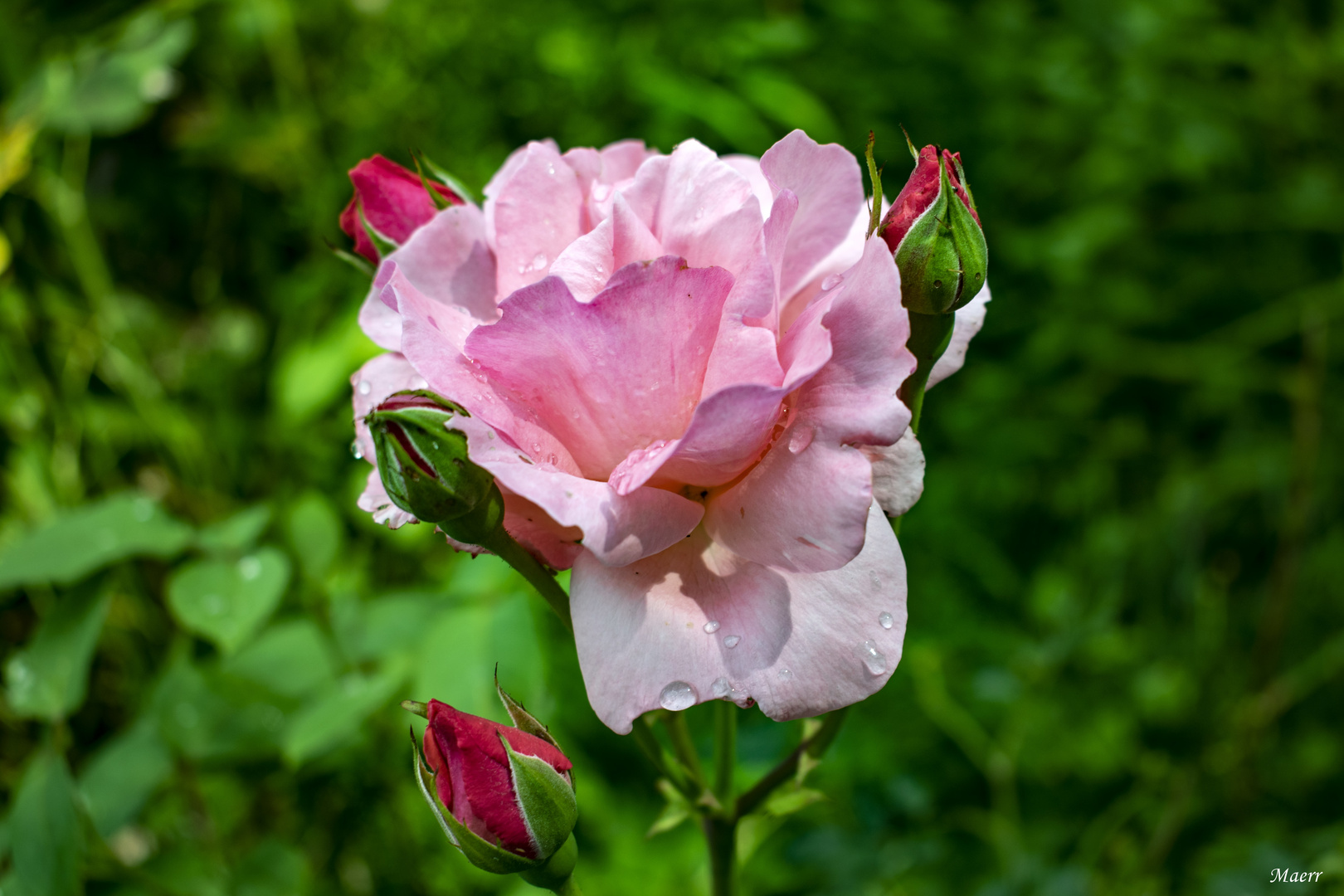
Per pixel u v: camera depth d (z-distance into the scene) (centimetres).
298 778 51
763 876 56
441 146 74
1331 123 91
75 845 40
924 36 82
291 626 46
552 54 71
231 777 50
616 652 28
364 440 31
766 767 56
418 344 28
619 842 54
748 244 29
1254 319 86
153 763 44
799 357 28
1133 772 63
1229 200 88
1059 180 89
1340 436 79
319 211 71
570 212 31
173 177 77
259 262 76
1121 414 89
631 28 76
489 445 28
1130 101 84
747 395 27
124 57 60
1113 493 83
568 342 28
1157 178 88
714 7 78
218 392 69
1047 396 85
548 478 28
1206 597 68
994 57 84
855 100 81
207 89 78
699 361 29
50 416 61
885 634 28
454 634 42
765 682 28
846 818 58
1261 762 64
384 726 52
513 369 29
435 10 76
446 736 29
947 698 61
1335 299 83
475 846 29
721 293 28
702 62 75
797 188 31
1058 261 81
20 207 64
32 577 42
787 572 29
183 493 64
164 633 58
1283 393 85
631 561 28
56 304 63
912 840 54
